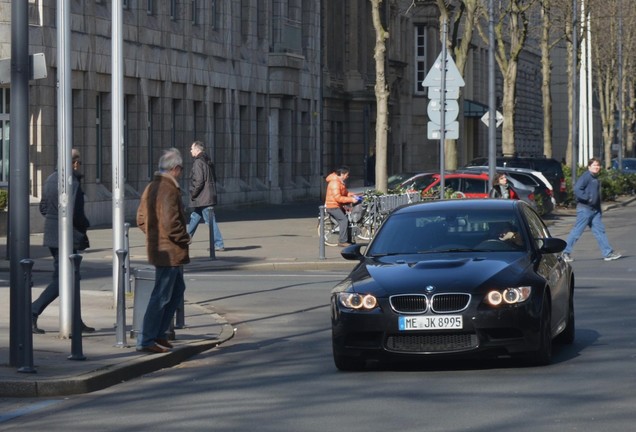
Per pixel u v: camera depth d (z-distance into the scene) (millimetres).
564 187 122562
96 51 91562
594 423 23547
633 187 171250
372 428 23625
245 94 127062
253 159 128625
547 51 145625
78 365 31328
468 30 95875
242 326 41719
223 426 24375
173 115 109750
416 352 29922
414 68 189250
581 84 150375
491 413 24797
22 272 30328
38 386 28875
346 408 25875
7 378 29281
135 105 100062
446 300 29922
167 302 33969
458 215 34250
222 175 120375
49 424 25359
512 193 84625
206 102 115250
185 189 110312
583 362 31469
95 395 29062
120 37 43781
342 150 159625
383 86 80688
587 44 155125
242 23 126875
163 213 33875
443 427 23516
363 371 31156
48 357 32750
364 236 76250
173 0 109500
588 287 51562
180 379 31125
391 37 174750
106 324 39844
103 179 94688
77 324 32156
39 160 83438
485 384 28375
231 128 122062
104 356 33000
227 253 69188
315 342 37438
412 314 29875
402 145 182500
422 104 189750
